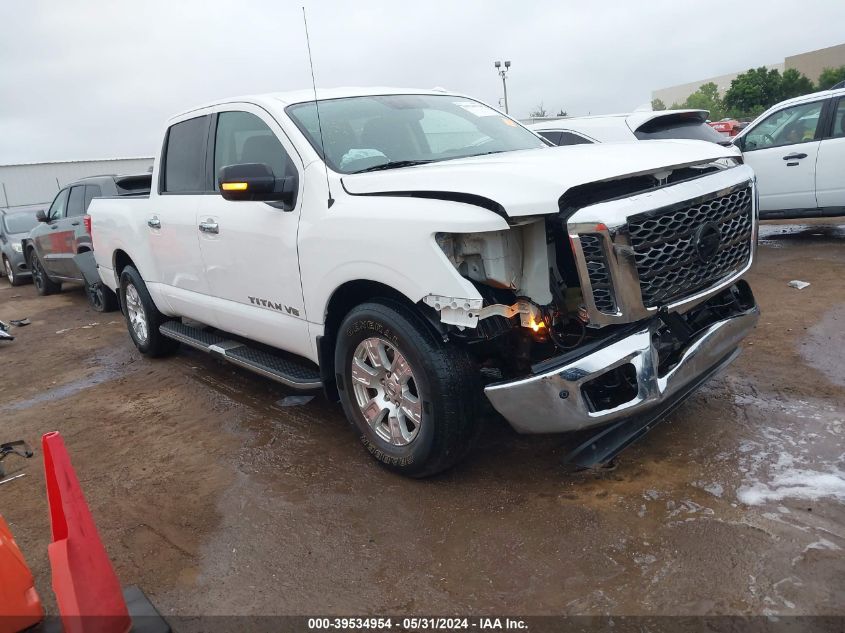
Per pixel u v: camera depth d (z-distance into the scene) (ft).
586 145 12.59
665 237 10.13
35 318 32.35
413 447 11.29
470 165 10.83
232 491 12.34
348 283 11.94
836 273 23.03
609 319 9.72
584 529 9.99
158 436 15.28
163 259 18.04
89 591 8.24
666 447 12.13
